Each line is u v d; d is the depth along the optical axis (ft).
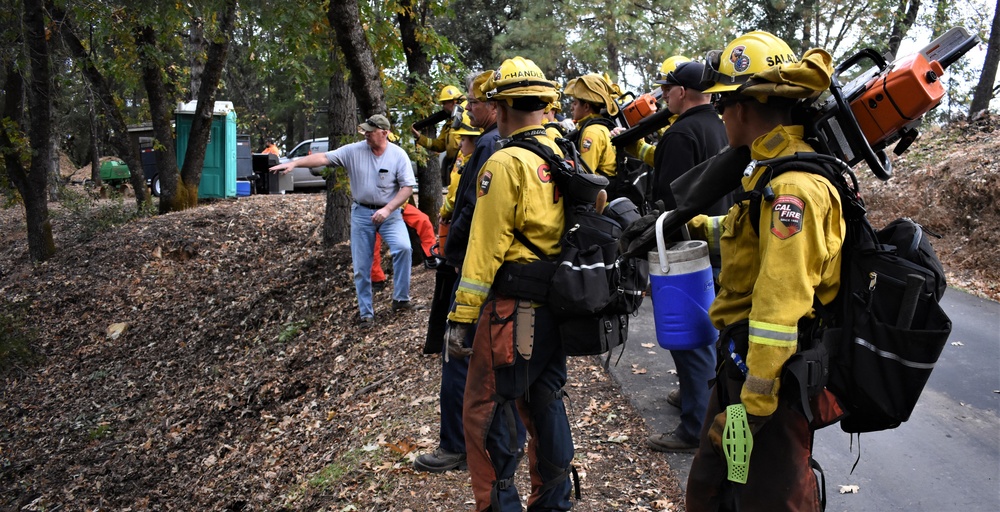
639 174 17.75
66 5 46.70
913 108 7.54
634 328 20.53
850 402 7.31
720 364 8.16
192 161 54.60
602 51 69.00
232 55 103.04
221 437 24.66
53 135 79.15
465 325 10.18
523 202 9.95
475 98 14.53
